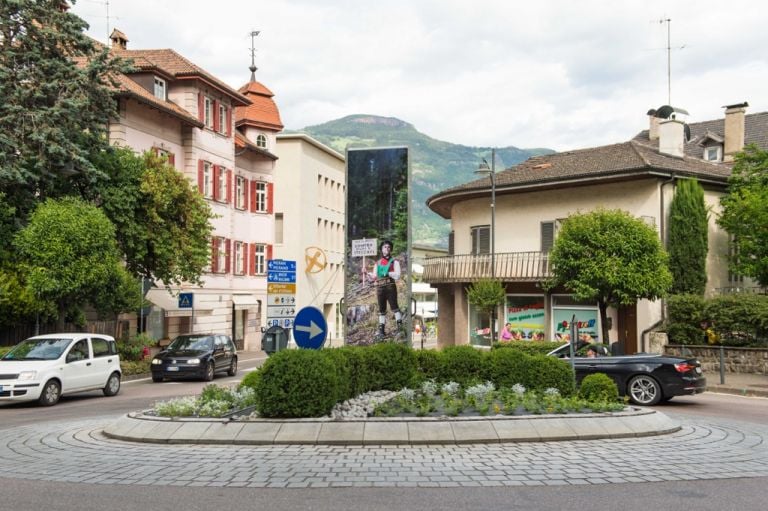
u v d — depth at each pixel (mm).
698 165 31891
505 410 11234
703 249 27734
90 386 19359
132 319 33844
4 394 17062
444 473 8164
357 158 17000
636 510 6684
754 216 26531
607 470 8383
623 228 24938
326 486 7559
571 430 10469
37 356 18500
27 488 7562
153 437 10320
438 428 10188
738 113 40156
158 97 37000
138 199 28750
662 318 27828
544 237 31359
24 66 25219
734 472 8375
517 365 13953
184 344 26344
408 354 14281
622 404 12297
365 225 16922
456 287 34219
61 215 23609
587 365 17438
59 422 13602
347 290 16906
